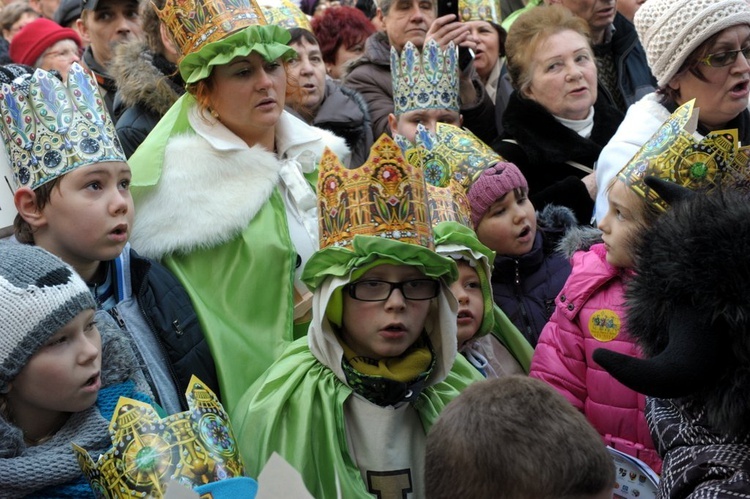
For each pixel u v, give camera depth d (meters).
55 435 2.75
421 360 3.15
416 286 3.11
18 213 3.30
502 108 5.39
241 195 3.81
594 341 3.53
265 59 3.87
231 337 3.57
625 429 3.46
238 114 3.91
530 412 2.13
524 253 4.13
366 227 3.09
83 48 5.93
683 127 3.13
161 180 3.75
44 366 2.66
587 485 2.08
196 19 3.91
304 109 5.20
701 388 2.34
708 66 4.04
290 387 3.14
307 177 4.12
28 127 3.28
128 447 2.54
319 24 6.32
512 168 4.14
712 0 4.01
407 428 3.20
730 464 2.36
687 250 2.30
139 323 3.35
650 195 3.13
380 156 3.09
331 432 3.05
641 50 5.54
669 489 2.46
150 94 4.31
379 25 6.27
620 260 3.29
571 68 4.79
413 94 5.02
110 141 3.31
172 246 3.68
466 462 2.11
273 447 3.04
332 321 3.17
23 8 6.84
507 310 4.09
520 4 6.79
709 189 2.70
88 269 3.33
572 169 4.78
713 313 2.25
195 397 2.67
